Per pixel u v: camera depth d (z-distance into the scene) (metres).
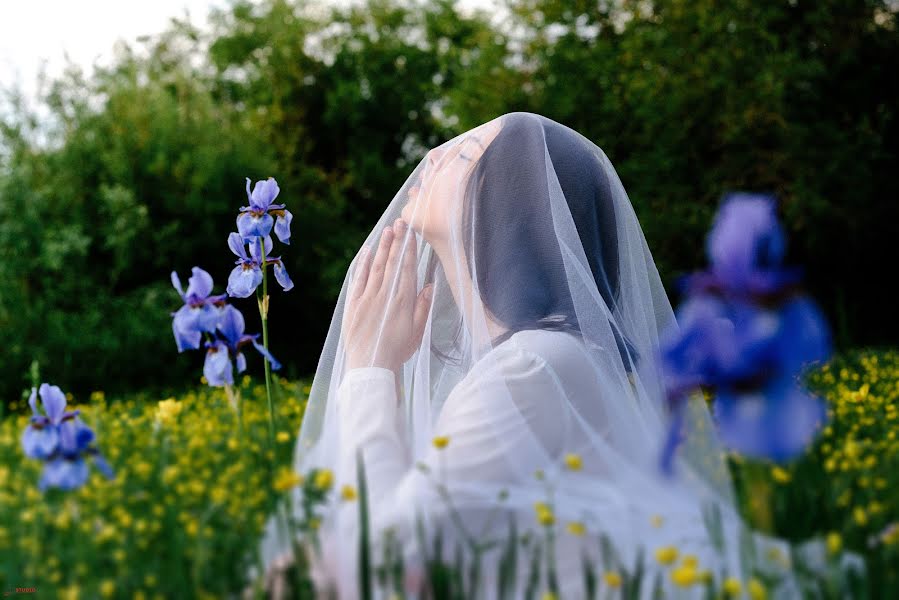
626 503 1.96
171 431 3.59
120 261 14.28
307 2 25.97
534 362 2.09
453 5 27.72
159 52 21.08
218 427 3.53
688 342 1.28
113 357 13.26
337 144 24.83
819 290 17.98
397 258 2.57
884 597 1.62
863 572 1.73
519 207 2.35
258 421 3.73
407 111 25.34
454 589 1.70
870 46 17.92
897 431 3.56
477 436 1.97
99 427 3.57
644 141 17.45
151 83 17.08
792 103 17.23
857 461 2.74
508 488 1.94
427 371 2.47
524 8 19.55
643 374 2.58
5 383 12.55
